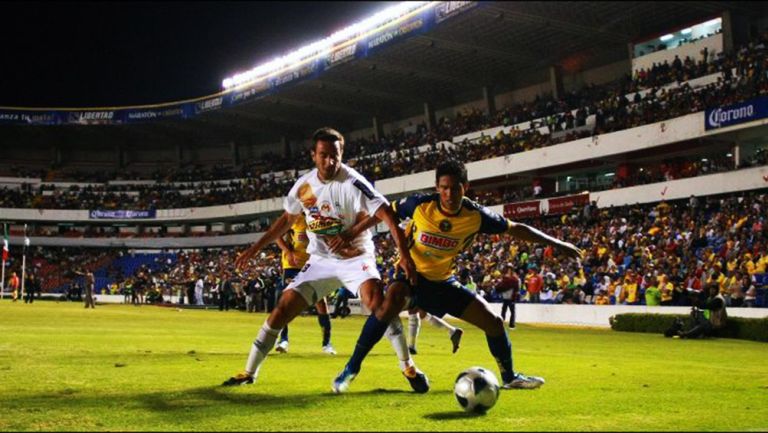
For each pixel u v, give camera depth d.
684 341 16.30
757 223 23.55
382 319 5.73
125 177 65.62
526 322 26.47
